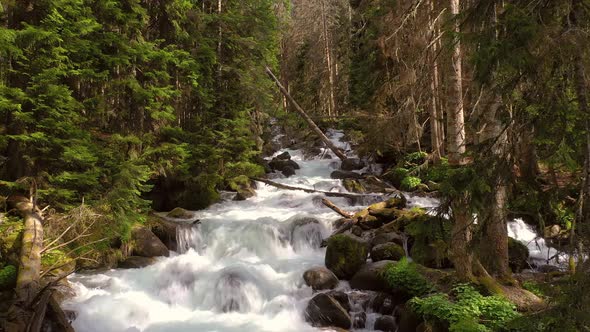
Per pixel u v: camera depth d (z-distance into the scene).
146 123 13.73
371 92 19.55
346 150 25.48
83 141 10.18
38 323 6.70
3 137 9.11
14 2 9.18
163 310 9.41
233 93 16.75
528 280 8.73
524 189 5.34
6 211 9.74
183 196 15.39
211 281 10.12
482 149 5.60
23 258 8.34
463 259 7.76
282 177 20.66
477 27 5.22
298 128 28.80
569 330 4.09
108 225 10.41
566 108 4.40
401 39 12.38
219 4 16.75
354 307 8.93
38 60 9.59
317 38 35.44
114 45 12.12
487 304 7.01
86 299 9.03
